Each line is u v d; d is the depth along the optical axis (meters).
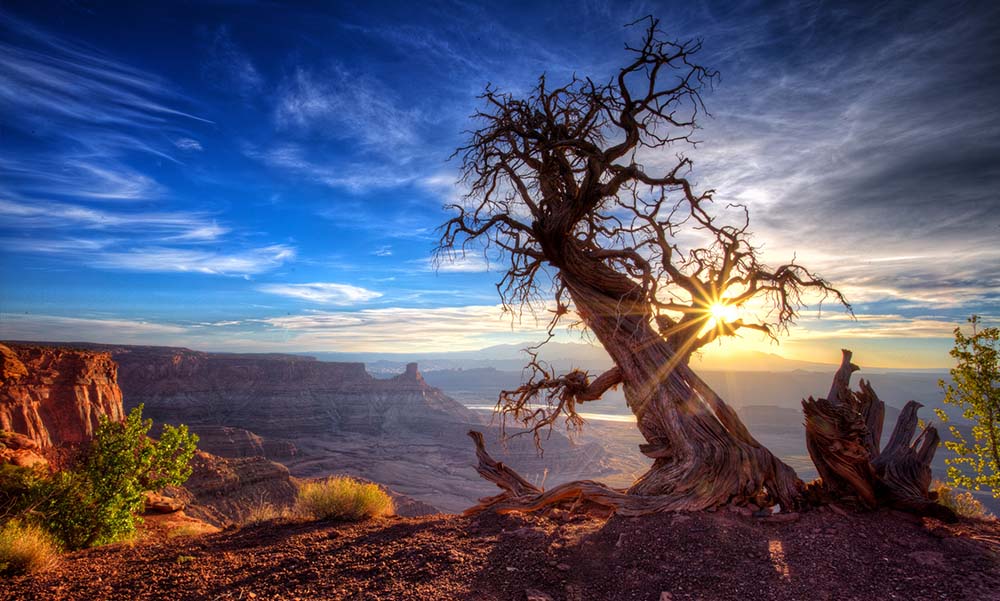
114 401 72.25
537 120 12.13
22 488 12.85
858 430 9.10
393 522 11.23
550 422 12.87
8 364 53.41
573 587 6.91
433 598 6.56
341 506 12.26
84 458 13.45
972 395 11.07
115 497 12.64
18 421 51.91
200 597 6.91
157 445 13.99
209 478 71.06
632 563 7.56
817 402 9.49
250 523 12.35
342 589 6.94
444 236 12.70
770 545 7.98
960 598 5.99
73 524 12.05
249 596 6.83
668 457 11.09
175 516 20.31
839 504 9.53
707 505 9.62
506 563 7.75
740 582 6.80
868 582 6.60
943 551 7.38
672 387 11.16
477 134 12.21
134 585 7.55
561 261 11.96
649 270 10.83
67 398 63.28
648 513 9.56
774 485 9.92
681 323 12.16
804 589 6.53
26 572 8.37
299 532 10.68
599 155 10.76
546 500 10.98
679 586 6.77
